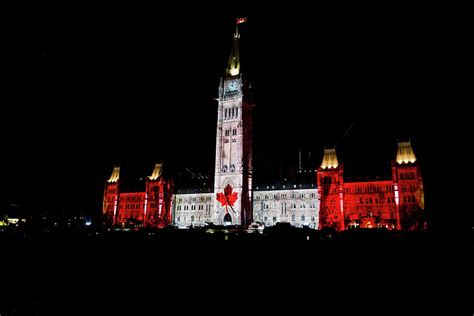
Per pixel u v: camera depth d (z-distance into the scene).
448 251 49.03
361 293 30.83
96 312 27.67
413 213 129.62
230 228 117.06
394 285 32.91
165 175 189.88
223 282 35.16
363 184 143.38
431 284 32.97
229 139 171.75
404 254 47.31
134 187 198.38
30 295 31.98
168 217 182.88
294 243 60.72
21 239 67.06
